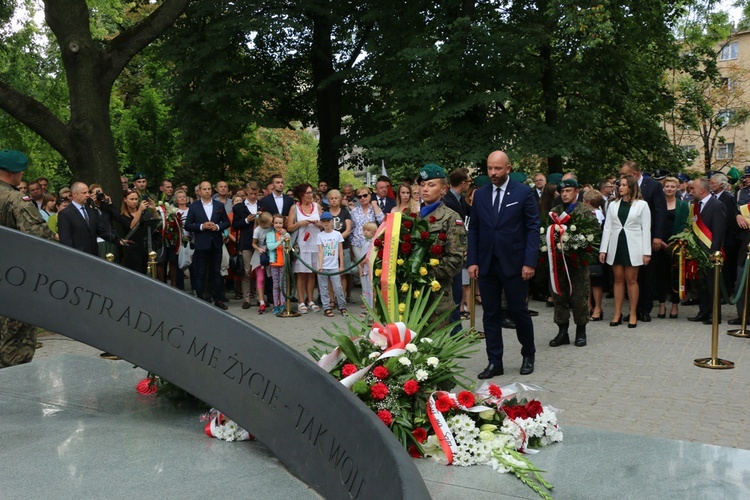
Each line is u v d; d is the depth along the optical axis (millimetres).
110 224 9172
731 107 32938
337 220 11914
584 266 8367
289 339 9203
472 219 6953
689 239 9859
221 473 3400
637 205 9562
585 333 8664
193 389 3902
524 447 3713
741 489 3207
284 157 48906
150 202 11641
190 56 18469
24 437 3877
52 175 28281
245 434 3873
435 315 5488
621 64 18812
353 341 4246
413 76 17266
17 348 5930
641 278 10383
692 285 12109
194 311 3939
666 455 3658
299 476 3381
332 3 19000
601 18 15117
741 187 13664
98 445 3760
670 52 21375
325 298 11250
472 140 16406
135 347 4047
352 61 21016
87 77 13359
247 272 12242
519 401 4066
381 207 12414
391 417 3697
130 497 3107
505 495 3160
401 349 4004
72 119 13414
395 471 2580
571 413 5680
